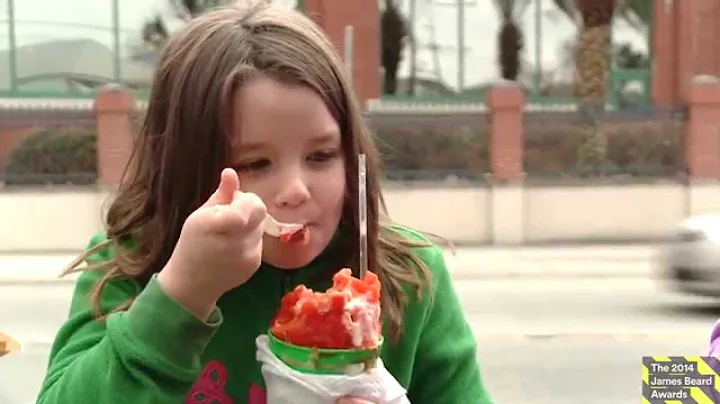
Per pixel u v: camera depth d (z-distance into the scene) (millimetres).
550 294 11602
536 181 17312
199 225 1238
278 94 1405
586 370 7227
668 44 22156
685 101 18484
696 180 17438
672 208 17375
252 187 1422
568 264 14445
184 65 1477
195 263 1251
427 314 1719
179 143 1468
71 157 16828
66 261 14914
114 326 1331
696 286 9594
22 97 20062
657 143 17938
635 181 17375
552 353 7887
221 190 1285
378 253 1643
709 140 17547
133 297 1557
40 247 16266
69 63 20516
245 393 1582
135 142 1634
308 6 20125
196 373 1323
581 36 22219
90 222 16281
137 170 1608
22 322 9805
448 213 17078
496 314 10102
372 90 20547
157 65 1575
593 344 8234
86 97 20156
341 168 1495
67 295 11859
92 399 1319
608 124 18062
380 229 1691
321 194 1446
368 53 20438
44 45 20359
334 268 1632
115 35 20688
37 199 16250
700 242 9586
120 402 1296
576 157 17953
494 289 12188
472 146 17547
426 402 1737
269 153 1419
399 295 1660
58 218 16281
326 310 1332
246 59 1424
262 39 1450
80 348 1515
